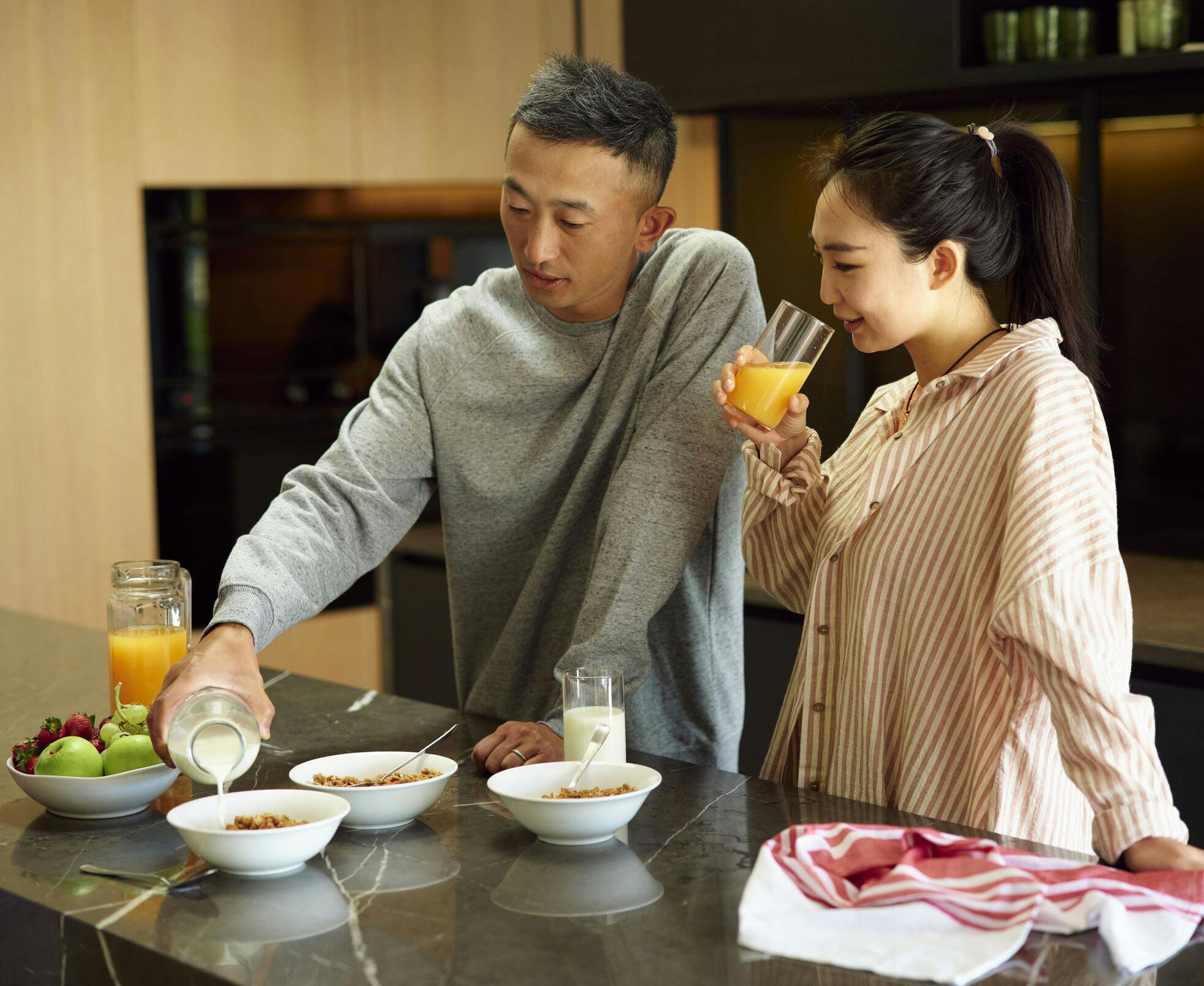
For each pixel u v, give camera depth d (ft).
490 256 15.10
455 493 6.04
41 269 12.37
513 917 3.78
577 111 5.10
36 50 12.16
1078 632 4.11
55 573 12.66
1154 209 9.13
